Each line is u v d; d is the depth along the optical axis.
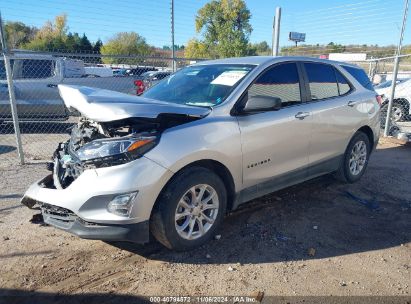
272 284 3.04
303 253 3.53
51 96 9.60
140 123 3.32
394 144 8.27
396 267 3.31
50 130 10.09
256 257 3.44
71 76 9.88
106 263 3.35
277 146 4.05
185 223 3.42
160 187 3.16
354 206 4.66
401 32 8.55
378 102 5.64
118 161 3.06
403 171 6.19
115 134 3.38
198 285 3.03
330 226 4.10
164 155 3.15
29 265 3.31
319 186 5.34
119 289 2.99
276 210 4.48
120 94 3.62
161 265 3.31
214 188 3.54
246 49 40.81
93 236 3.09
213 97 3.88
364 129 5.52
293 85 4.39
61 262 3.36
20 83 9.33
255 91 3.96
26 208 4.51
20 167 6.25
